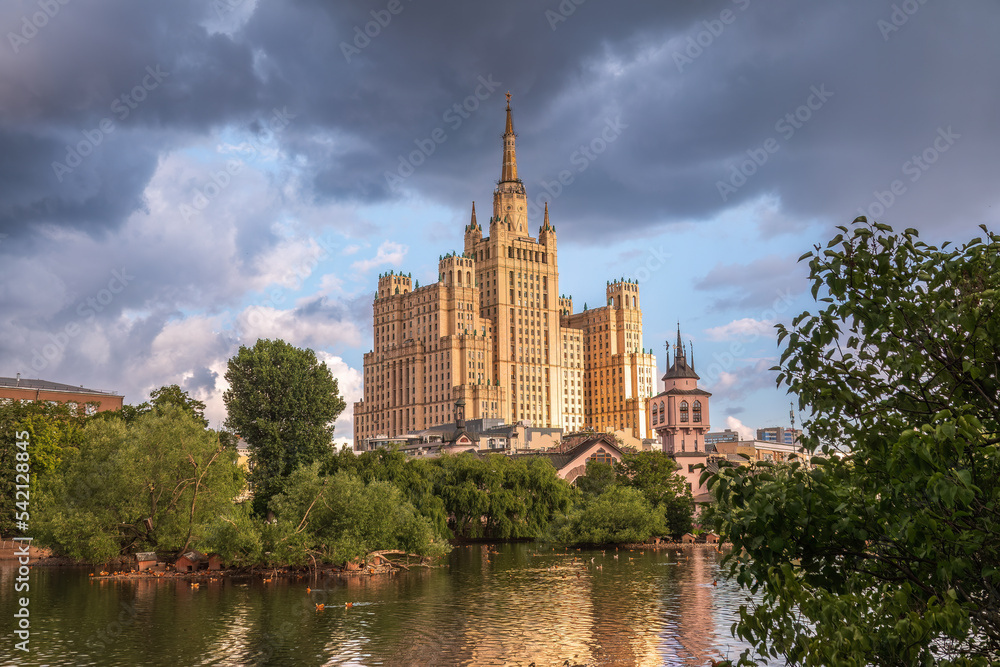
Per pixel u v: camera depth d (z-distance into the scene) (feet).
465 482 447.42
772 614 64.39
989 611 58.54
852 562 66.80
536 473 469.16
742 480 65.77
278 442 390.83
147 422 295.89
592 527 410.72
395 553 307.99
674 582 262.47
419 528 304.71
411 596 230.68
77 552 274.57
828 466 64.03
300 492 282.15
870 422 63.00
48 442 381.19
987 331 58.18
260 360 401.70
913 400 63.00
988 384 61.11
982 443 56.18
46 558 326.44
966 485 51.80
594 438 558.97
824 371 65.92
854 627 58.80
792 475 63.77
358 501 282.36
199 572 281.74
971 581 61.26
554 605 214.48
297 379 401.49
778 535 62.80
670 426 538.06
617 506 414.82
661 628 182.91
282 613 201.57
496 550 403.95
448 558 354.13
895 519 59.41
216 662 152.25
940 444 53.83
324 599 224.53
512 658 155.84
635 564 323.37
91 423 334.85
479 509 435.53
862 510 61.31
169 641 169.48
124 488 274.98
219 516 271.08
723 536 66.18
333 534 281.33
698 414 538.88
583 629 182.29
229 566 280.10
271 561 272.10
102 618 194.59
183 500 288.30
